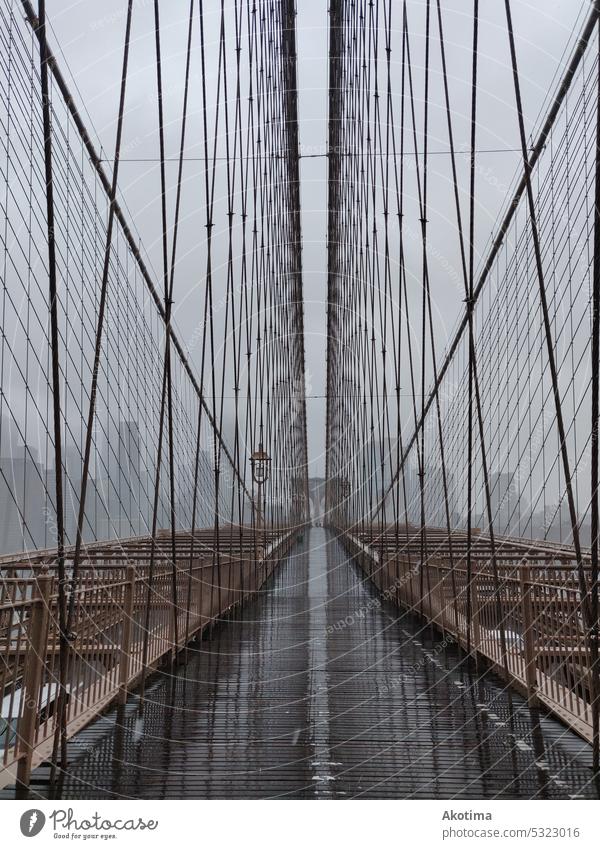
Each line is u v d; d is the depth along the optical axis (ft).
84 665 14.02
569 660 14.67
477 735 13.99
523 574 15.90
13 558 19.34
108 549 26.73
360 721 15.16
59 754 12.25
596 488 11.35
